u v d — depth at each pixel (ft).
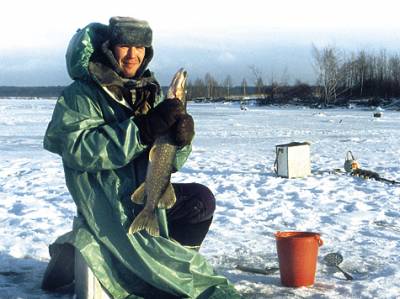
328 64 211.61
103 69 9.55
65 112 9.46
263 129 70.69
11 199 21.01
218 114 121.70
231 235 15.37
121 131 9.18
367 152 42.04
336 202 20.88
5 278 11.50
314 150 43.68
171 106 9.18
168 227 10.33
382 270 12.30
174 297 9.78
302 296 10.61
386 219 17.95
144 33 9.68
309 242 11.02
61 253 10.19
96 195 9.59
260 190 23.66
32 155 38.73
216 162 34.17
